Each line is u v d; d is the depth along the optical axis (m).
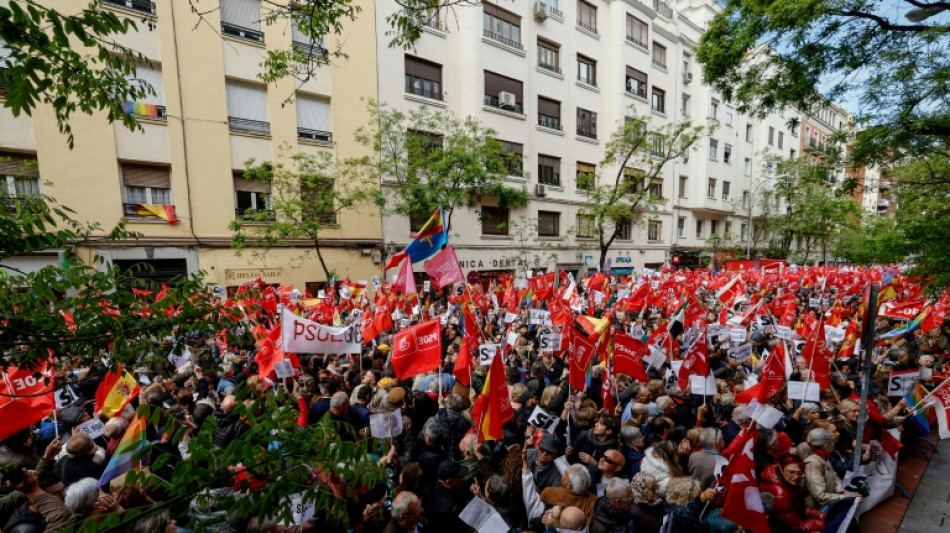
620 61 26.50
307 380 6.53
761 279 19.72
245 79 15.83
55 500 3.48
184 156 14.74
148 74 14.16
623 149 22.36
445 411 5.41
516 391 6.20
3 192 4.16
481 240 21.91
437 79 20.50
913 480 6.32
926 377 7.55
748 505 3.85
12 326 2.12
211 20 15.12
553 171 24.77
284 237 15.55
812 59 6.85
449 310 11.61
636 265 29.62
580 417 5.29
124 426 4.74
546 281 13.27
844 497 4.33
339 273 17.95
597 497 4.05
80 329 2.35
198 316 2.80
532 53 23.17
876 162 7.88
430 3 5.20
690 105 32.97
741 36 7.43
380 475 2.51
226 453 1.90
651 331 11.05
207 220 15.27
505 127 22.06
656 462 4.39
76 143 13.06
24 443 4.66
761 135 38.62
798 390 5.64
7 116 12.15
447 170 16.81
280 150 16.59
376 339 10.23
